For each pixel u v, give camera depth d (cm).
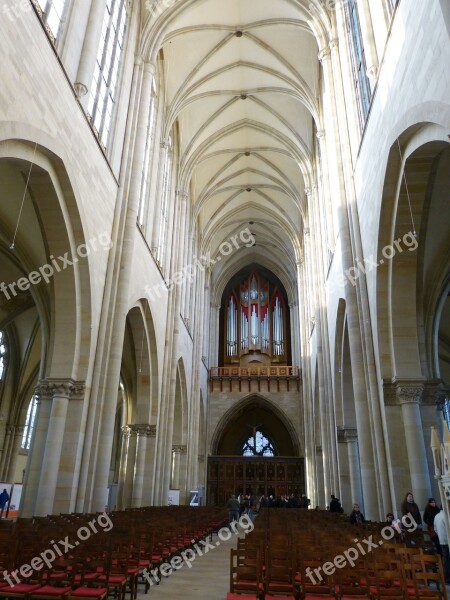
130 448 2059
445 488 714
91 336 1406
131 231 1655
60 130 1160
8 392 2727
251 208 3681
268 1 2069
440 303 1395
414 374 1271
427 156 1082
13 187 1339
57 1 1225
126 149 1719
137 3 1898
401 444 1256
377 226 1301
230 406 3788
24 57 973
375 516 1356
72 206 1281
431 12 866
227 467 3600
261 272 4641
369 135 1388
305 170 2803
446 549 903
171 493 2577
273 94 2614
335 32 1850
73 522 1014
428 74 898
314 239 2686
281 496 3425
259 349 4272
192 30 2145
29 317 2641
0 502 1794
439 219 1284
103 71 1551
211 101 2648
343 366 2028
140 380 2100
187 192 2827
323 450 2341
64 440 1316
